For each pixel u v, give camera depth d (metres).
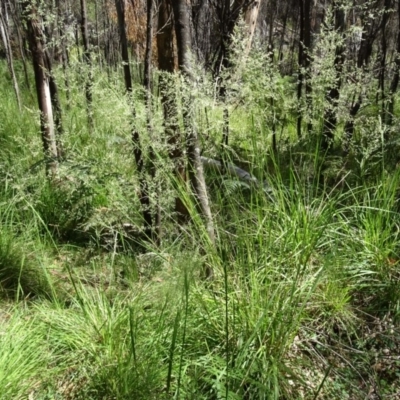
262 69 2.24
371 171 3.20
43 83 3.53
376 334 2.34
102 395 1.99
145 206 2.84
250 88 2.19
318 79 2.30
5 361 1.95
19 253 2.94
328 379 2.13
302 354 2.22
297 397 1.97
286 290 2.14
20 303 2.49
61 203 3.41
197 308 2.19
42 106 3.59
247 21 3.56
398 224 2.79
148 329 2.14
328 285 2.39
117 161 3.23
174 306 2.12
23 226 3.28
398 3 4.45
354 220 2.90
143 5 4.10
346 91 2.45
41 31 3.49
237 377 1.90
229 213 2.58
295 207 2.49
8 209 3.17
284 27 5.95
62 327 2.23
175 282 2.21
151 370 1.94
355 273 2.57
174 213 2.78
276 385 1.82
